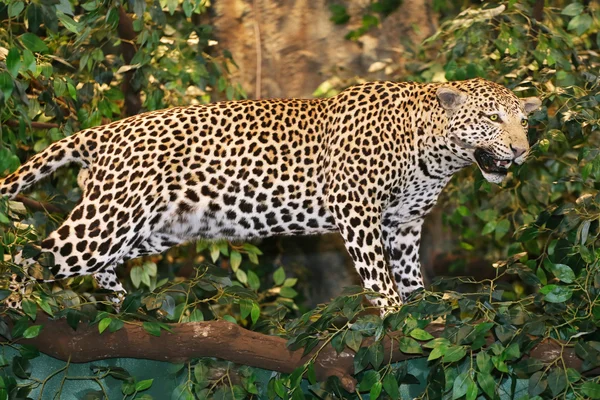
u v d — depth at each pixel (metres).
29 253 8.95
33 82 11.74
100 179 9.66
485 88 10.02
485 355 8.45
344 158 10.05
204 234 10.18
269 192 10.09
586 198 9.48
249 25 15.06
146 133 9.80
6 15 10.55
